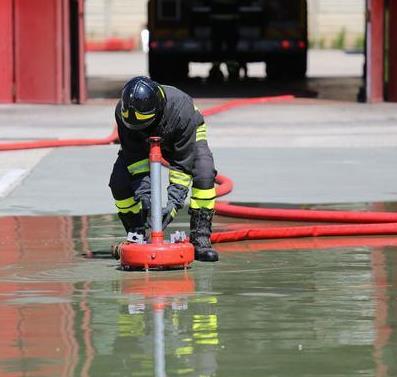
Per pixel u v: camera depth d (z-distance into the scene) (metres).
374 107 27.02
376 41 27.84
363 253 11.20
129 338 7.89
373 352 7.52
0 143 20.59
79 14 28.12
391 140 21.05
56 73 27.95
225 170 17.41
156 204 10.25
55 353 7.52
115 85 36.44
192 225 10.95
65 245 11.69
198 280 9.91
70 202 14.54
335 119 24.53
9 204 14.41
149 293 9.38
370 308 8.78
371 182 16.25
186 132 10.43
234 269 10.40
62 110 26.67
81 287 9.62
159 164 10.17
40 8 27.81
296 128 22.91
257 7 32.41
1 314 8.62
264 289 9.52
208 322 8.34
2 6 27.81
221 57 33.38
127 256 10.30
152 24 32.75
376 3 27.70
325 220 12.90
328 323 8.30
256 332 8.05
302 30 32.56
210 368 7.18
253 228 12.34
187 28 32.62
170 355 7.46
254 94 31.03
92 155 18.88
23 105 27.86
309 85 34.56
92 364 7.27
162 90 10.30
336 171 17.31
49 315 8.59
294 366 7.21
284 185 15.98
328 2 61.94
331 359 7.36
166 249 10.25
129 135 10.38
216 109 25.77
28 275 10.16
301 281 9.85
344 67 45.69
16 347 7.67
